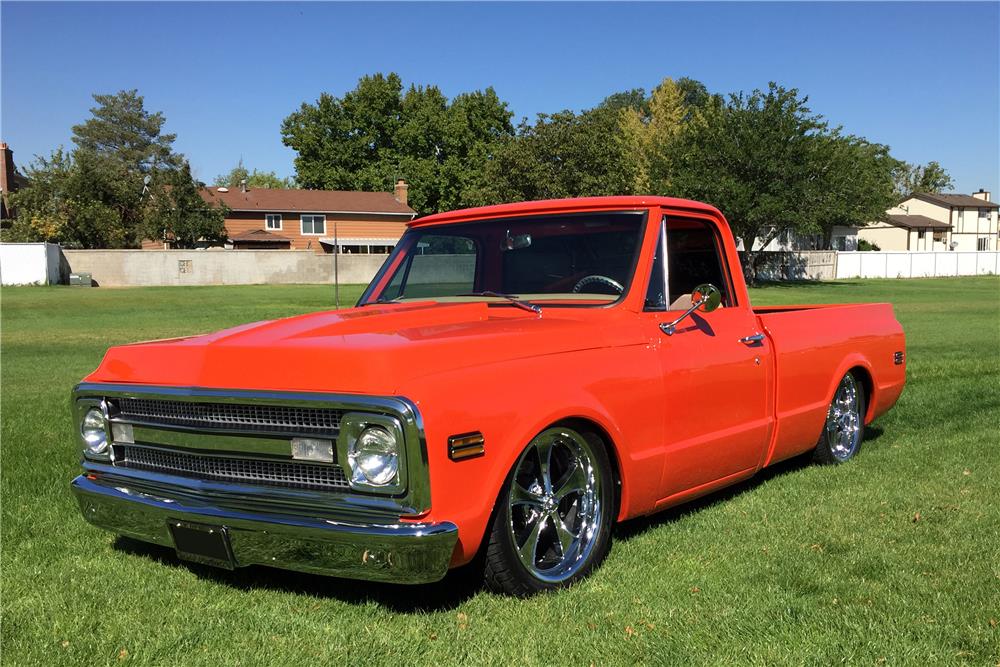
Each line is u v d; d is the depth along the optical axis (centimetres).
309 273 4797
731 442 457
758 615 331
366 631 321
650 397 398
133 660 301
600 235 431
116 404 365
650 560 394
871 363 607
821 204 4266
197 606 349
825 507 480
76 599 357
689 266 464
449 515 302
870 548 408
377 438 296
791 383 514
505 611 335
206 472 336
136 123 8269
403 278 475
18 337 1692
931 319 2119
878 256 5762
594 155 5362
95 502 364
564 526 367
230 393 321
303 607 346
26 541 435
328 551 302
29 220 5141
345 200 6319
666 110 7612
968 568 380
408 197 7081
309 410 310
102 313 2414
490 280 453
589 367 368
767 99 4338
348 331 354
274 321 397
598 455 374
